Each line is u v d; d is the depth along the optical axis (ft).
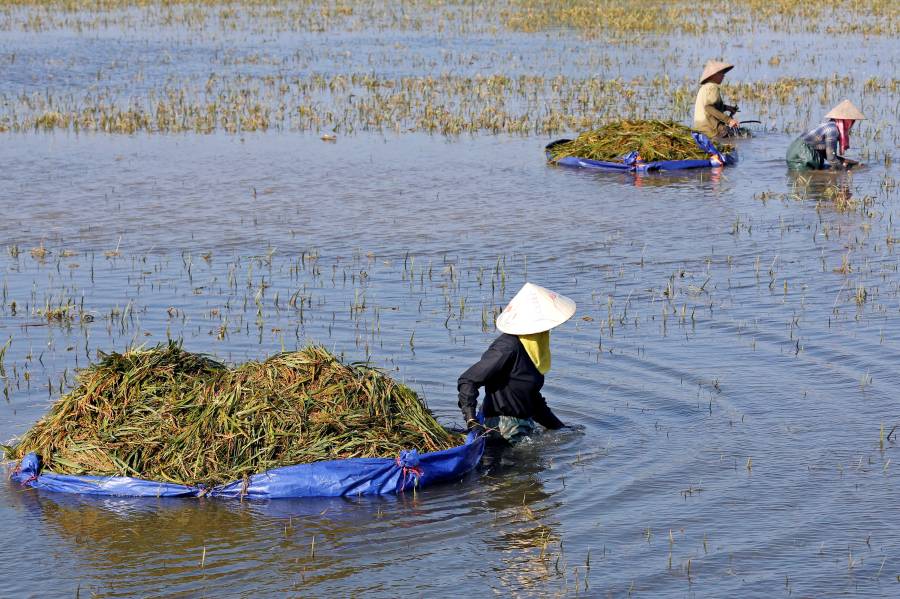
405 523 48.62
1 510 50.26
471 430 56.03
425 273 86.28
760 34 235.20
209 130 146.72
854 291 80.43
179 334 72.08
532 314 56.85
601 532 47.29
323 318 75.36
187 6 291.58
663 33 237.66
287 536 47.44
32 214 104.63
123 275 85.92
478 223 101.55
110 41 229.25
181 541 47.06
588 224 101.24
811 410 59.36
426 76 186.70
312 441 52.70
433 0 301.43
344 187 115.75
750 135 142.82
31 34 239.09
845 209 105.40
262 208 107.04
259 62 203.51
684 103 161.68
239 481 51.31
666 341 70.44
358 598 42.32
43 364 67.00
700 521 47.93
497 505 50.37
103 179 119.03
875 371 64.59
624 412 60.08
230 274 85.92
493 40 230.27
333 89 175.42
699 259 89.71
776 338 70.59
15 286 83.35
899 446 54.70
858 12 266.98
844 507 48.80
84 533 47.85
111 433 53.67
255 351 68.59
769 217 103.24
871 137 138.72
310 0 306.55
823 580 42.98
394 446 53.06
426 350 69.10
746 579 43.19
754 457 54.03
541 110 158.61
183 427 53.83
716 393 61.98
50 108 161.27
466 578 43.78
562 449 56.03
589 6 279.49
